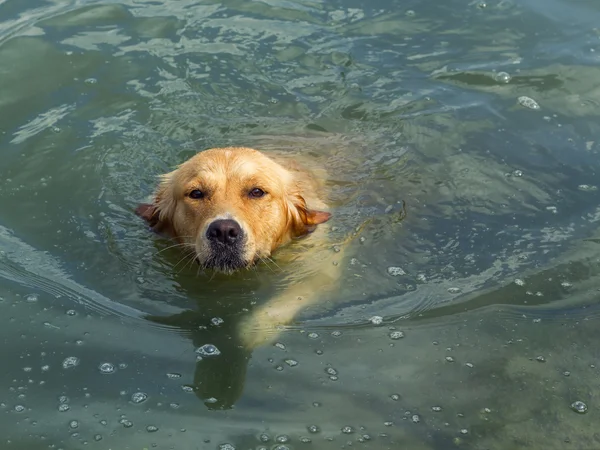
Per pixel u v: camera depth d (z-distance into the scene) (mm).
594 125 1818
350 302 1511
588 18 2088
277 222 1589
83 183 1711
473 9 2121
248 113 1870
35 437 1312
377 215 1660
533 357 1411
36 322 1462
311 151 1781
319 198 1688
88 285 1532
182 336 1455
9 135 1791
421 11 2115
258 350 1431
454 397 1361
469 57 1994
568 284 1514
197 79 1927
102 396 1361
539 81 1927
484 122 1838
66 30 2023
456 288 1521
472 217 1645
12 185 1698
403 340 1441
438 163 1758
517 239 1597
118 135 1803
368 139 1818
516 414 1341
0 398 1354
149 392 1367
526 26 2072
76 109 1849
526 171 1726
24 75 1912
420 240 1608
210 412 1343
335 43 2027
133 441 1307
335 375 1393
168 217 1611
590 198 1663
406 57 1998
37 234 1612
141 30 2035
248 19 2074
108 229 1634
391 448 1303
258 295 1531
